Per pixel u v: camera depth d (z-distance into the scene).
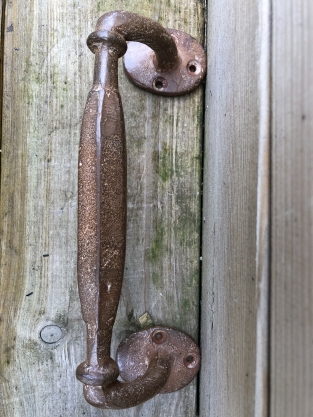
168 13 0.40
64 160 0.39
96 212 0.32
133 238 0.39
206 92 0.40
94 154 0.32
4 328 0.39
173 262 0.40
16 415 0.38
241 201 0.31
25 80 0.39
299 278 0.25
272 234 0.27
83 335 0.39
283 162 0.27
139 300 0.39
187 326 0.40
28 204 0.39
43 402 0.39
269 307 0.28
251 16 0.30
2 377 0.38
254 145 0.29
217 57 0.37
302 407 0.25
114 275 0.33
